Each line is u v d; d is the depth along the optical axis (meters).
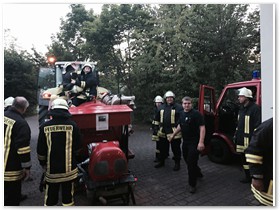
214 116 5.11
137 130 9.18
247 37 7.80
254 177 2.14
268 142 2.07
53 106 2.77
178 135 4.56
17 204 2.92
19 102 2.81
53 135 2.68
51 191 2.77
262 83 3.30
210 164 5.00
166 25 9.07
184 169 4.73
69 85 4.45
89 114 3.37
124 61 11.36
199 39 8.40
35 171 4.72
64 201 2.80
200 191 3.71
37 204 3.38
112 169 2.89
